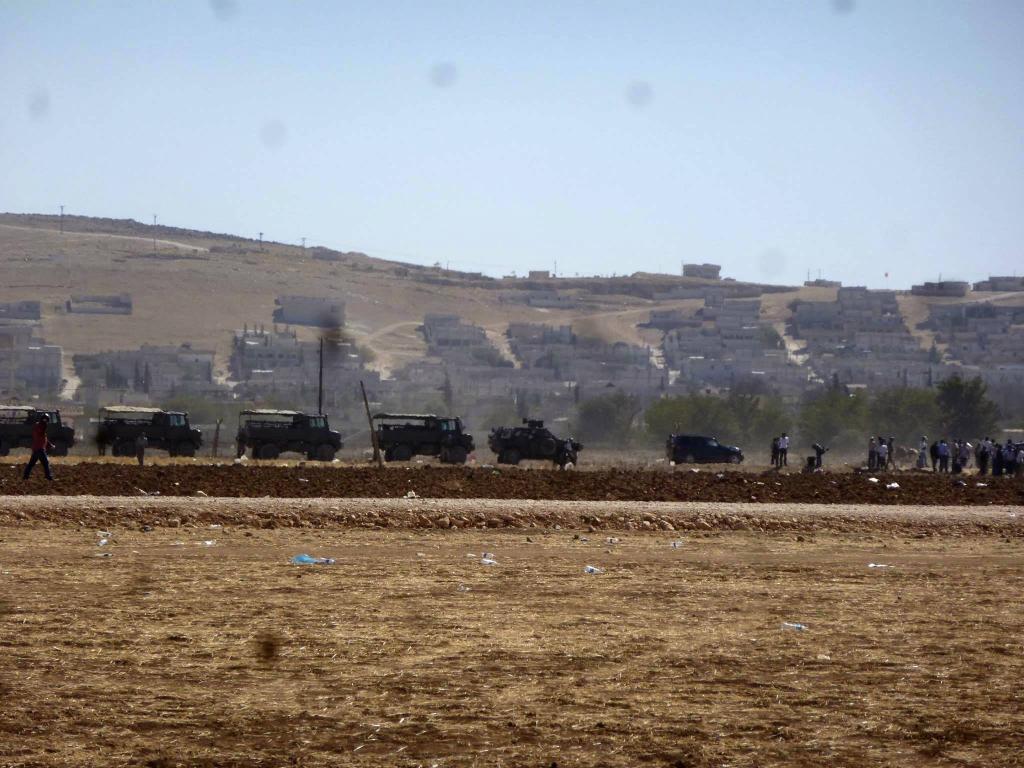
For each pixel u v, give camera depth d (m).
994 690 52.47
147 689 50.72
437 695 50.31
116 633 61.25
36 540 97.25
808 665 56.91
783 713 48.34
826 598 77.19
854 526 121.62
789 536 114.75
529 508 122.44
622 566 90.81
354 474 167.75
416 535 107.56
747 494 154.25
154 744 43.50
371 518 114.50
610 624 66.38
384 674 53.81
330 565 87.25
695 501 146.00
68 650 57.31
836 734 45.66
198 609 68.31
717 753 43.19
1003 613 72.19
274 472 167.62
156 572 81.88
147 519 110.38
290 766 41.50
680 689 51.91
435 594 75.38
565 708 48.56
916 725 46.94
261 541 100.12
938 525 123.31
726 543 108.00
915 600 77.00
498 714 47.56
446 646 59.72
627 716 47.50
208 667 54.62
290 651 57.97
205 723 46.00
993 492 168.25
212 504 117.88
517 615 68.62
